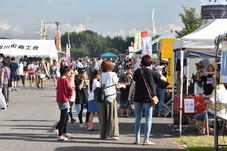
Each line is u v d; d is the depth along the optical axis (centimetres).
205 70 1417
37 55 3666
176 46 1085
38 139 965
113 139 968
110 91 961
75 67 3838
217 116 815
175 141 950
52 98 2122
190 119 1062
